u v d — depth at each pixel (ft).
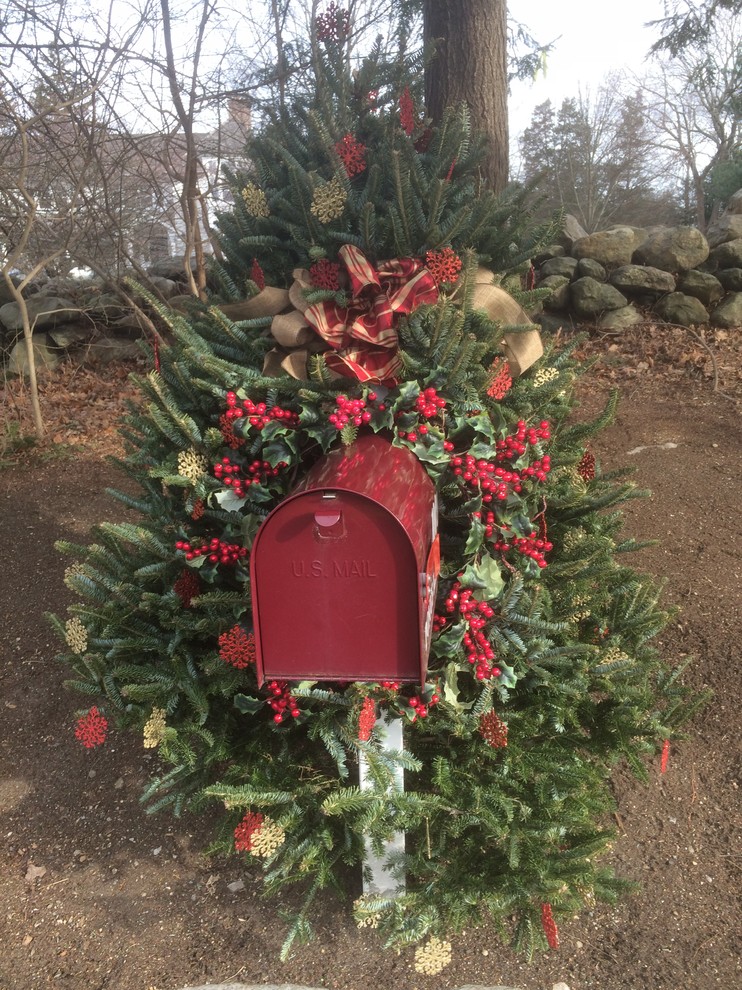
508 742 6.75
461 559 6.47
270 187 7.17
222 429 6.25
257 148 7.30
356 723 6.19
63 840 8.35
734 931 7.05
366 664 5.30
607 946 6.96
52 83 15.69
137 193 21.43
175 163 20.99
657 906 7.32
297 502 4.98
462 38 10.88
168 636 7.01
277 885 6.68
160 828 8.38
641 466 15.46
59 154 18.94
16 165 17.22
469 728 6.40
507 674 6.22
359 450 5.73
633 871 7.68
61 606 12.07
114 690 6.98
